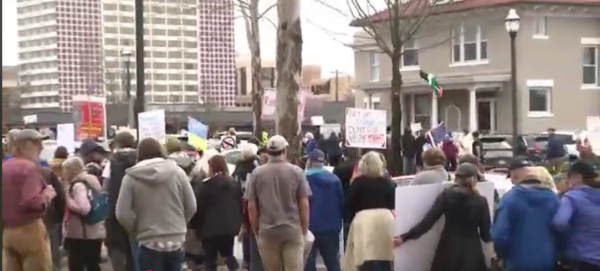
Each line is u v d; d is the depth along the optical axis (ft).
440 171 30.17
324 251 31.19
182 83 352.49
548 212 24.59
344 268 30.35
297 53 47.91
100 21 346.13
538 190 24.80
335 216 30.89
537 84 122.31
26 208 24.31
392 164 69.10
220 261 38.34
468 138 84.43
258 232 28.02
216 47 362.33
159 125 51.29
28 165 24.54
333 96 359.46
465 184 26.27
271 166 27.81
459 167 26.58
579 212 24.09
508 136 100.12
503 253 25.05
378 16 107.55
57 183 29.89
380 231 29.12
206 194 33.01
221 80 363.97
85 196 30.83
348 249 30.14
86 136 56.54
